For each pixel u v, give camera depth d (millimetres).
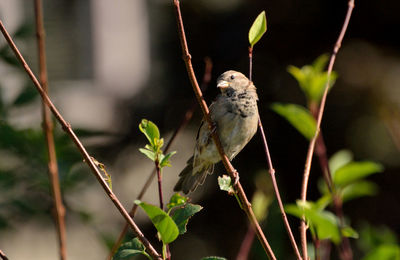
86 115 15070
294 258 10984
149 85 14859
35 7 3924
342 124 13156
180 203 3998
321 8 13359
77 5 15742
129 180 14094
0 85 5523
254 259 7793
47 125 3994
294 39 13539
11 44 3545
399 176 13156
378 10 13250
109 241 5199
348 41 13641
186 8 14133
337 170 4848
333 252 10273
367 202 13203
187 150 14633
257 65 13617
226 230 13414
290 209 4070
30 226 6301
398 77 13523
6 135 4969
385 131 12820
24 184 5102
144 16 16703
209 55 13844
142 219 13711
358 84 13320
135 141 13539
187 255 13383
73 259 11094
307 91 5445
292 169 13188
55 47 15492
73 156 5141
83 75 15852
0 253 3793
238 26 13867
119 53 16344
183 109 13789
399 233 12781
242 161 13227
